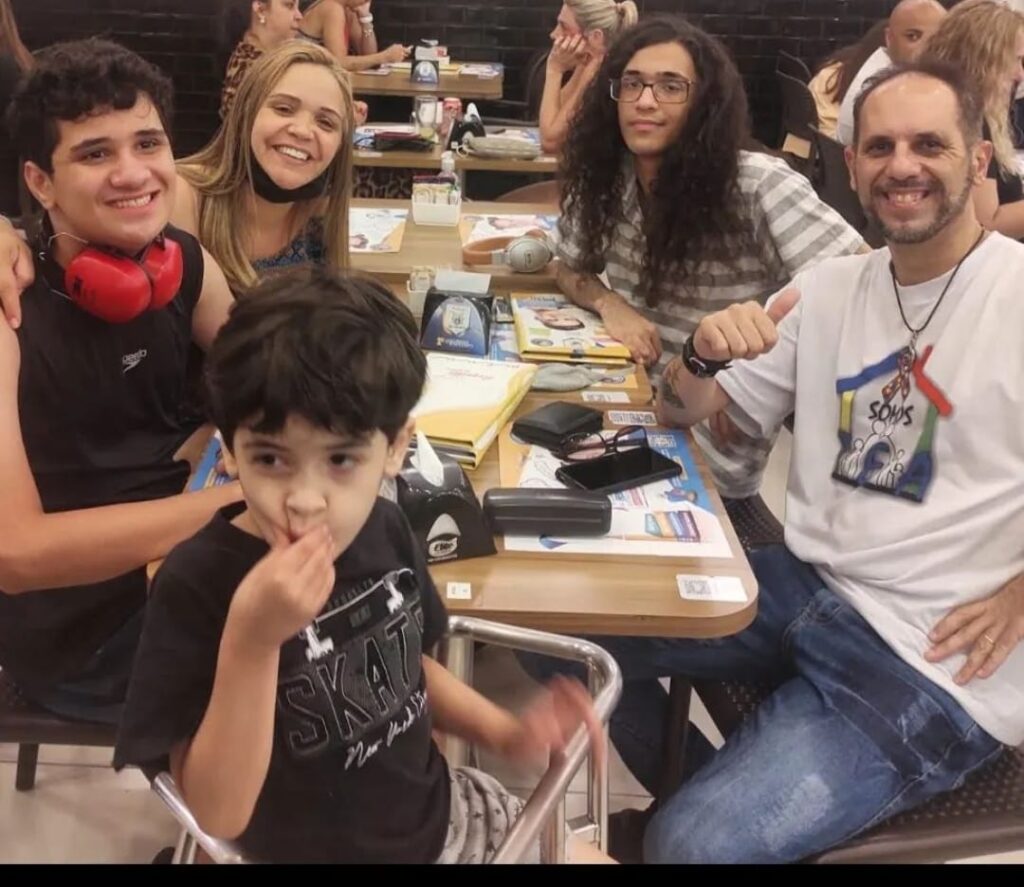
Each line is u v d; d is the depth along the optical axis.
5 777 2.01
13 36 3.64
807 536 1.70
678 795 1.43
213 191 1.95
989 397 1.52
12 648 1.46
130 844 1.87
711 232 2.05
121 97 1.32
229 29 4.02
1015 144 3.81
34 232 1.47
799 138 4.73
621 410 1.78
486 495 1.42
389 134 3.65
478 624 1.20
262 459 0.88
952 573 1.54
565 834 1.11
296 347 0.85
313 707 1.00
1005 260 1.55
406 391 0.91
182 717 0.92
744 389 1.78
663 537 1.42
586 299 2.21
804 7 5.95
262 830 1.02
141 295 1.36
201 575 0.94
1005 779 1.48
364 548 1.04
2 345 1.29
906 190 1.55
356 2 5.29
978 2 2.83
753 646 1.68
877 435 1.62
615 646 1.69
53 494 1.42
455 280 2.07
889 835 1.39
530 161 3.60
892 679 1.49
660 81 2.00
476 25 6.00
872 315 1.65
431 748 1.14
